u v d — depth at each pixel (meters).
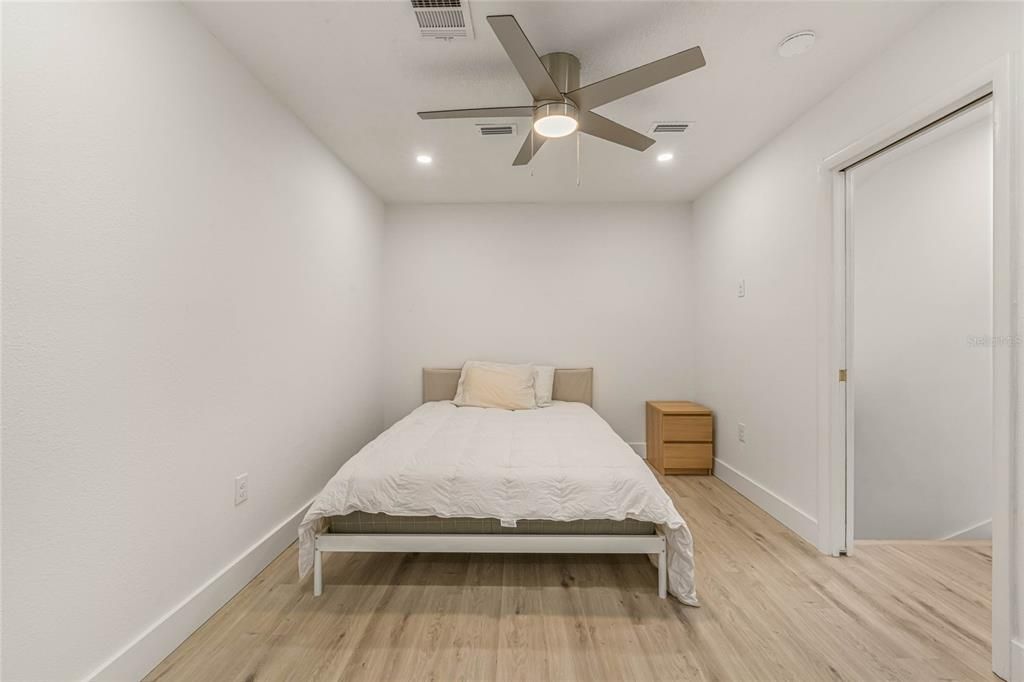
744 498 2.98
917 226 2.57
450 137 2.61
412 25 1.66
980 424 2.51
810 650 1.49
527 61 1.50
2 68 1.02
